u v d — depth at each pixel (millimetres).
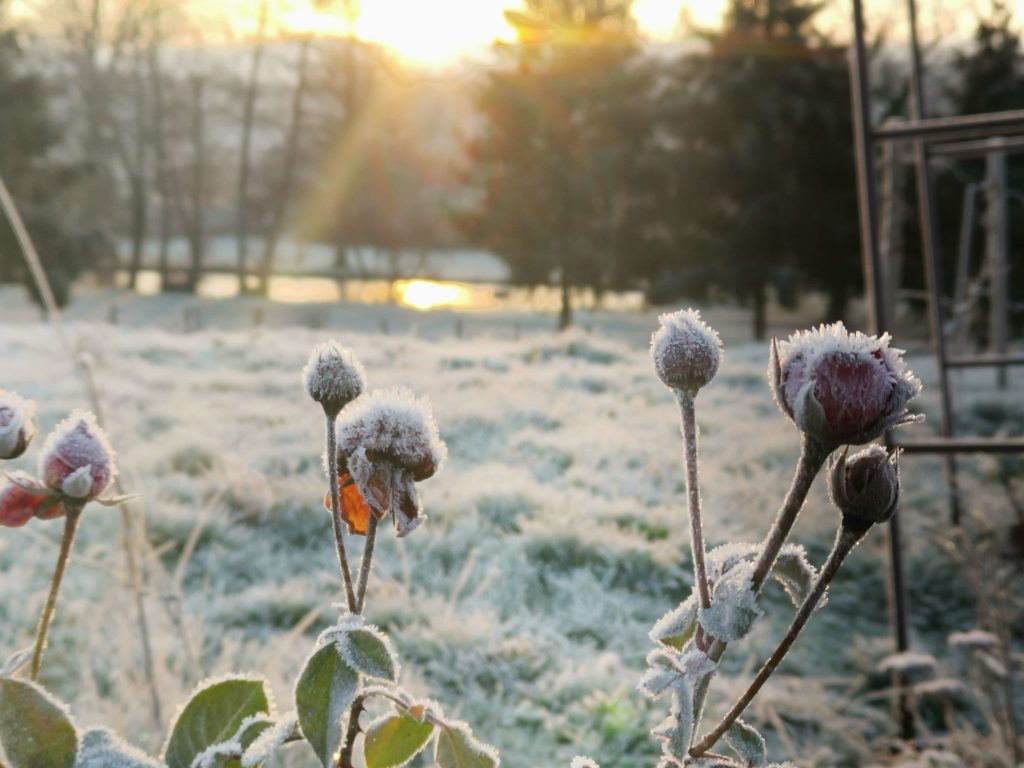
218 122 41469
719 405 11977
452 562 6512
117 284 41000
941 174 19203
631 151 28172
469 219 30188
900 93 25453
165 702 3547
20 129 29031
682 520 7270
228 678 737
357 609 637
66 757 633
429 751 3805
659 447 9570
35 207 29031
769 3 27484
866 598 6078
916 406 11805
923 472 7953
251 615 5375
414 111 38969
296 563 6410
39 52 33781
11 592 5281
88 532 6199
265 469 8312
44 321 28719
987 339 14133
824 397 546
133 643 4145
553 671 5098
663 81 29156
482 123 29531
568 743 4340
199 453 8602
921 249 20859
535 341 16312
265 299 38250
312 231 42125
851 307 30672
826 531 6945
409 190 40750
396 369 14211
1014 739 3406
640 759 4184
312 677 593
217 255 50594
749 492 7750
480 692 4770
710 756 591
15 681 628
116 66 37344
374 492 632
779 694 4281
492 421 10602
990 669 3652
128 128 39031
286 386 12906
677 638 631
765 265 27703
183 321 31688
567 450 9258
